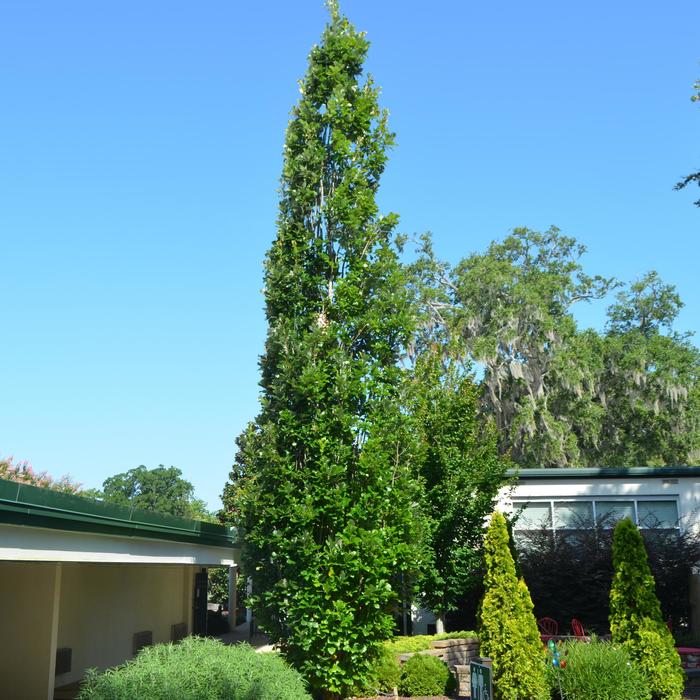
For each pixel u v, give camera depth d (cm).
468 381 1850
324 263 1285
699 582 1825
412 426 1262
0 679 1351
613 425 3728
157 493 7700
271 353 1232
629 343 3712
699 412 3631
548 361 3503
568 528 2112
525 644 1189
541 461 3441
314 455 1162
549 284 3769
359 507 1121
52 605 1376
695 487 2122
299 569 1119
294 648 1119
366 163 1341
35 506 956
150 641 2227
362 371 1184
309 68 1391
